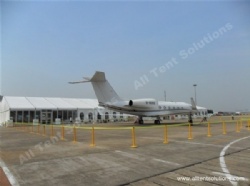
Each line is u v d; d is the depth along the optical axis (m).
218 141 15.08
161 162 9.04
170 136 18.45
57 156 10.49
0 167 8.59
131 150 11.83
